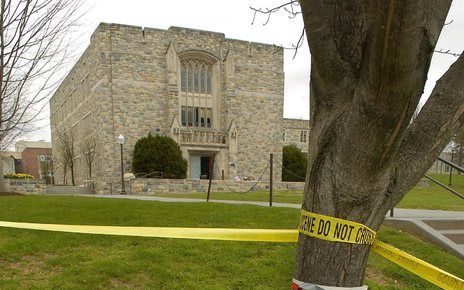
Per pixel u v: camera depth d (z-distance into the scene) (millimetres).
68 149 41219
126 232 2787
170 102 29844
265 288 4539
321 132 2025
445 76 2154
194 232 2670
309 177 2084
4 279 4270
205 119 32688
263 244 5832
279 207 8836
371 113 1709
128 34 29250
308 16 1872
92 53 30828
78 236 5801
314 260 2025
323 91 2014
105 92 28516
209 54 32188
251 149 33750
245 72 33719
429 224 6957
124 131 28938
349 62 1939
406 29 1458
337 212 1965
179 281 4555
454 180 30438
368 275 5234
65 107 45281
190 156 32062
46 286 4176
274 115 34719
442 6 1802
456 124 2068
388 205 2039
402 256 2465
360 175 1879
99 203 9203
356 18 1923
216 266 5008
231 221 7133
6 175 29750
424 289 4934
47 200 10086
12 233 5895
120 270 4668
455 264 5699
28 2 7355
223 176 31875
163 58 30312
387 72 1562
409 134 2105
